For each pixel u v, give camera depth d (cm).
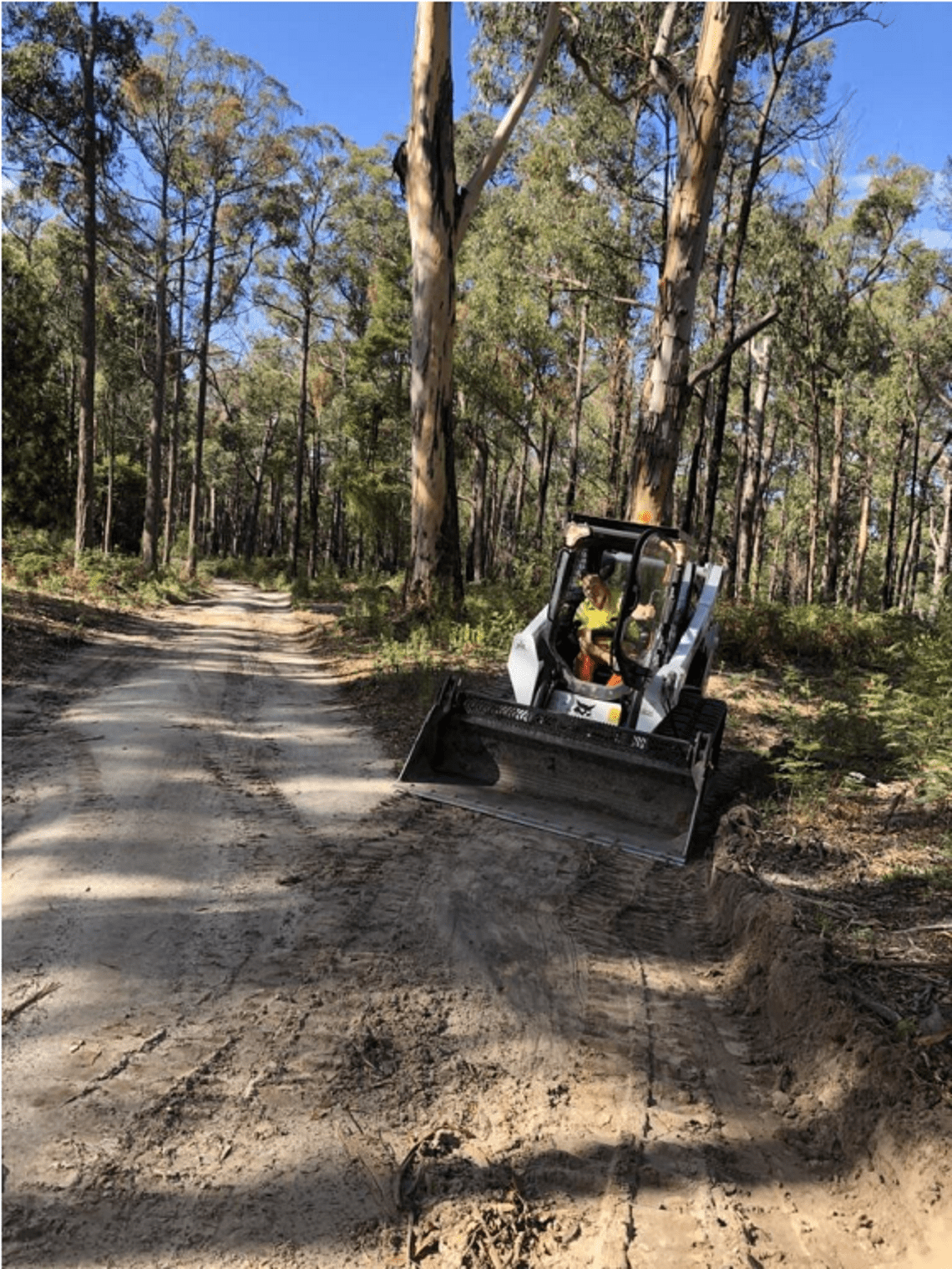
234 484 7869
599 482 4406
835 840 626
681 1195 291
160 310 3216
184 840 577
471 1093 339
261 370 5859
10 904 464
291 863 552
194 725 921
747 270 2425
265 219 3697
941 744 770
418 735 754
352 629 1755
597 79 1997
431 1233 266
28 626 1456
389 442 4344
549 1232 271
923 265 2925
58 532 3478
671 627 789
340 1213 271
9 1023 356
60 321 4019
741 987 438
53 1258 246
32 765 726
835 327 2559
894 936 448
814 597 3306
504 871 568
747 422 3175
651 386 1408
